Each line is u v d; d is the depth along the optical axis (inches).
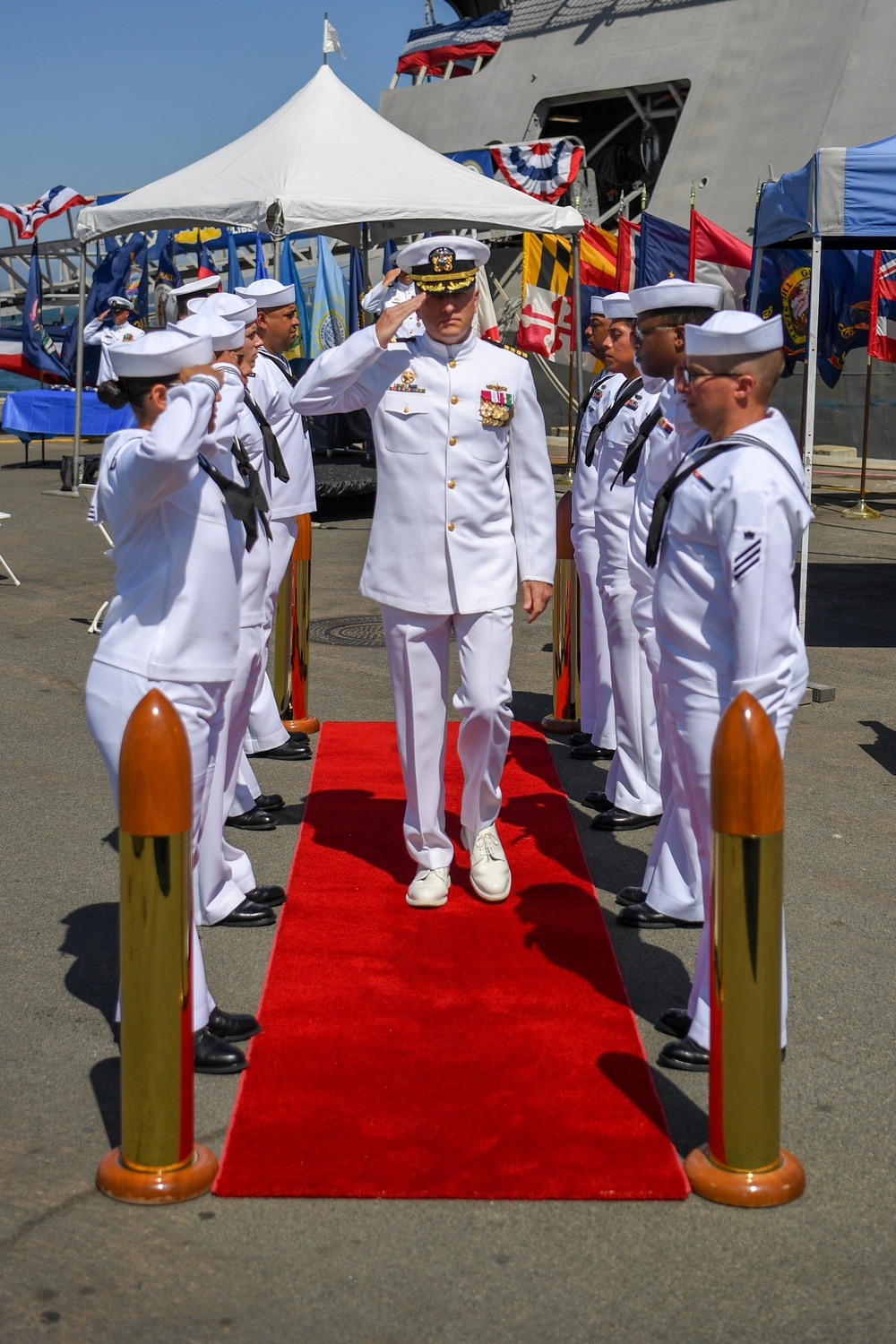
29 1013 160.6
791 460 134.3
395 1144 130.9
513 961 175.0
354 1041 152.2
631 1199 123.3
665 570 141.2
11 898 196.4
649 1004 164.4
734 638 133.6
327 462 678.5
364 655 368.5
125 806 116.6
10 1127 135.6
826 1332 106.7
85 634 388.5
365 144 478.6
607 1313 108.8
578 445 266.5
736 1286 112.1
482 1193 123.3
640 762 229.8
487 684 191.3
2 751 273.0
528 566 196.5
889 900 198.8
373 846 219.1
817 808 240.7
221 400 145.0
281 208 438.3
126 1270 113.8
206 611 142.3
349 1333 106.3
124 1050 122.3
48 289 1274.6
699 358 134.8
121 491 136.7
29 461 924.0
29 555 535.5
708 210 1023.6
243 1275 113.2
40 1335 105.7
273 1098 139.3
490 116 1238.3
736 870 117.5
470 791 198.2
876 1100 142.2
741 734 114.7
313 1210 121.6
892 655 371.6
